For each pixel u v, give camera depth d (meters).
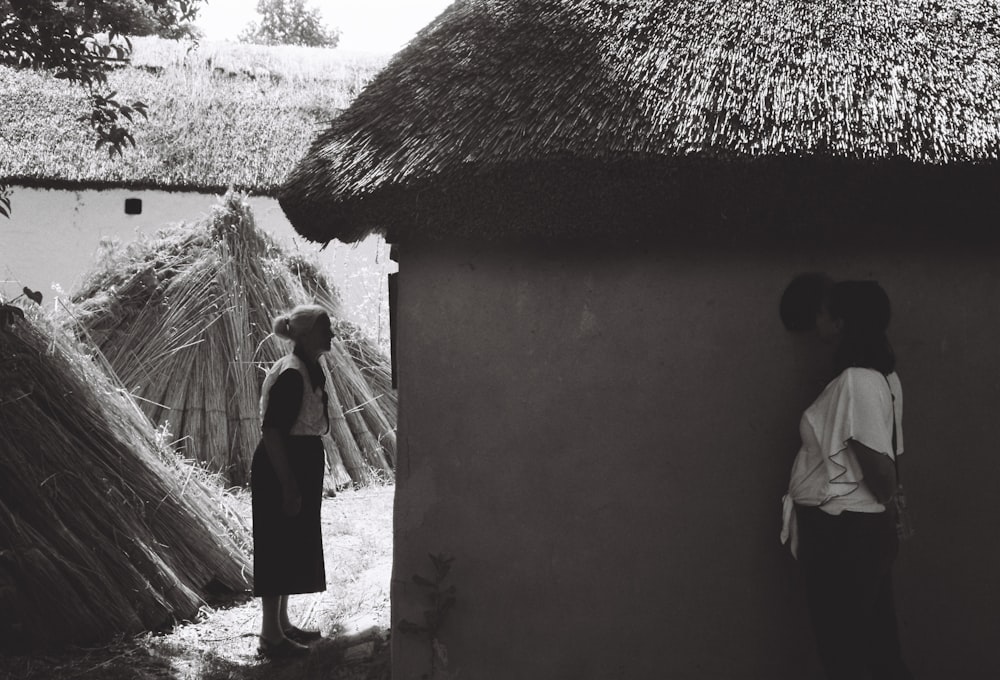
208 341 8.63
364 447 9.10
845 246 3.46
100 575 4.64
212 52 17.25
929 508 3.46
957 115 3.21
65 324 8.30
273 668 4.37
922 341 3.45
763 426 3.49
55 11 4.87
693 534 3.52
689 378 3.52
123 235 15.45
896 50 3.45
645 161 3.16
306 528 4.58
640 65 3.47
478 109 3.54
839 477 3.00
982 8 3.71
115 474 5.12
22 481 4.64
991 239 3.45
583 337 3.56
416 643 3.66
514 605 3.61
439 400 3.66
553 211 3.33
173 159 15.63
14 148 14.98
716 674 3.51
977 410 3.46
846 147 3.09
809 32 3.53
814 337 3.47
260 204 15.90
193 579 5.21
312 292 10.16
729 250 3.49
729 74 3.39
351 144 3.74
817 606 3.08
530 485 3.60
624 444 3.54
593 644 3.56
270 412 4.46
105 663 4.27
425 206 3.43
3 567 4.40
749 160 3.12
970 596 3.46
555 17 3.81
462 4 4.26
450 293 3.64
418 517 3.67
